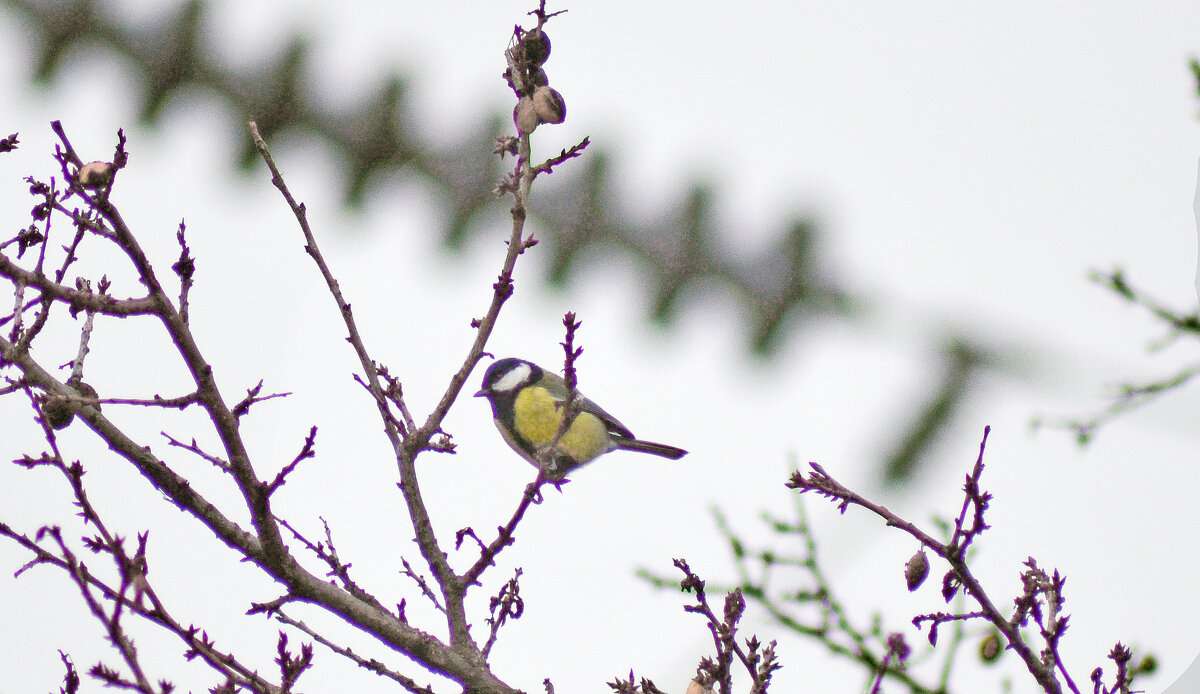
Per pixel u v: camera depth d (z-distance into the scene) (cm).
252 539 571
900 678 595
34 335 535
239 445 554
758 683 537
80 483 488
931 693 590
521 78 604
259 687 523
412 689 579
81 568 484
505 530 604
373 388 616
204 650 506
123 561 473
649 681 573
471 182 1552
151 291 543
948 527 627
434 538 611
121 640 470
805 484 566
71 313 540
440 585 609
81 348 564
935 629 562
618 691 571
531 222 1550
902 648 601
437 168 1559
